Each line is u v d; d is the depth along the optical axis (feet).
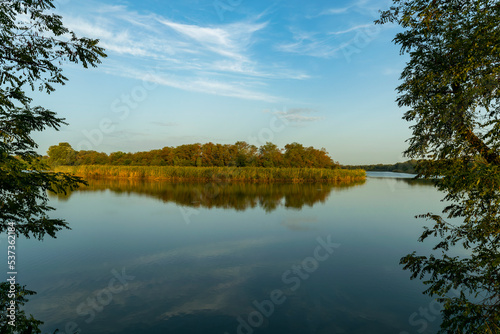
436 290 15.94
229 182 177.06
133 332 22.61
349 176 207.00
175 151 260.42
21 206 13.28
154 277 33.22
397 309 26.35
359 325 24.02
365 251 42.19
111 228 55.52
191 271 35.19
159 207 79.00
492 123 14.19
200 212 72.49
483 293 23.90
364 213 71.51
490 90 14.10
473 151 15.20
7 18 12.10
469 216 15.48
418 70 16.84
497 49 12.78
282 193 115.65
